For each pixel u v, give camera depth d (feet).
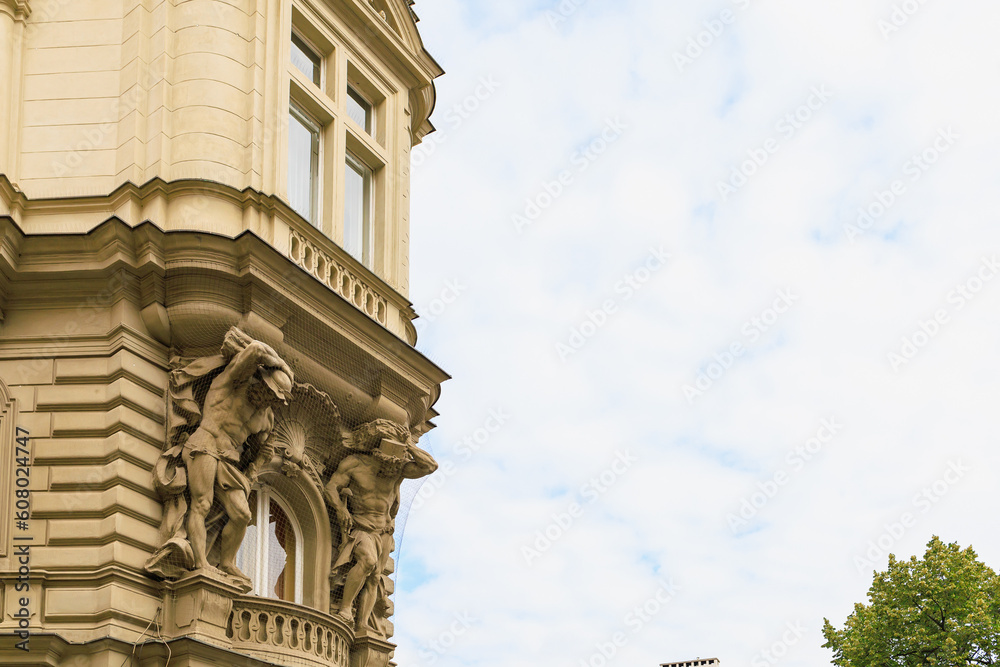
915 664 115.65
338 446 70.13
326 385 68.80
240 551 64.80
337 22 78.69
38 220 65.10
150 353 63.00
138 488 59.88
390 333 70.90
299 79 74.02
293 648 60.75
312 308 66.64
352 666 67.31
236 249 63.52
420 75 85.25
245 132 68.80
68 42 69.36
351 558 68.33
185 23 69.62
